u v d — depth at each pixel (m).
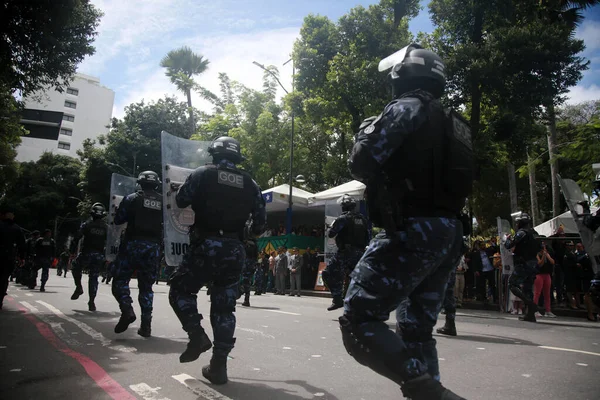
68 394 3.05
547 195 30.03
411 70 2.26
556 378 3.75
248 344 5.10
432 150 2.04
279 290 16.84
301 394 3.16
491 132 14.16
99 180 36.28
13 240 7.89
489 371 3.98
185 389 3.21
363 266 2.10
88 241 7.85
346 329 2.07
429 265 2.03
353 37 17.56
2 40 8.46
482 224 28.97
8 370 3.66
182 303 3.45
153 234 5.45
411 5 17.17
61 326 6.00
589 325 8.26
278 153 27.88
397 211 2.03
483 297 12.50
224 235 3.49
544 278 9.96
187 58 42.94
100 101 84.38
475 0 13.51
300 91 19.14
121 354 4.33
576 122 25.84
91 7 9.54
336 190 18.17
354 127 17.59
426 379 1.84
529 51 12.93
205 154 5.43
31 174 49.00
